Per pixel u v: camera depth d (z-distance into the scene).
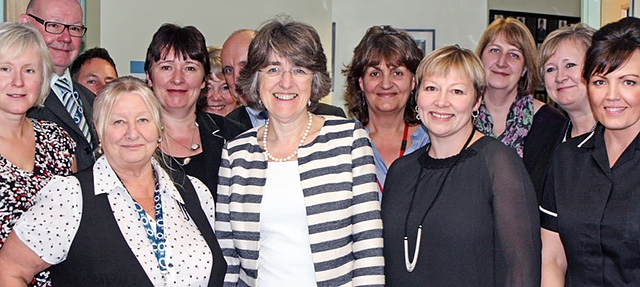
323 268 2.06
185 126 2.69
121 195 2.00
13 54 2.04
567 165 2.10
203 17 5.38
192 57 2.63
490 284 1.99
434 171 2.14
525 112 2.83
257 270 2.16
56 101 2.50
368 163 2.16
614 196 1.92
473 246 1.99
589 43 2.47
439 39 6.13
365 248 2.10
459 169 2.08
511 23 2.90
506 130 2.84
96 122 2.03
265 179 2.17
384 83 2.75
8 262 1.83
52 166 2.19
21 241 1.82
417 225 2.09
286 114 2.15
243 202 2.19
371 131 2.91
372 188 2.13
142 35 5.23
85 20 4.71
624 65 1.82
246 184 2.21
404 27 6.12
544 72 2.62
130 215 1.98
